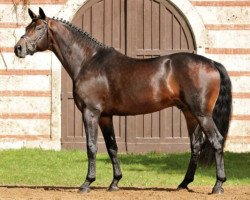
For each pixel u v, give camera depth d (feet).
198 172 54.85
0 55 68.28
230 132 67.92
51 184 48.62
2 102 68.13
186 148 69.26
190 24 68.74
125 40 69.51
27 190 43.45
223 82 41.55
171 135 69.26
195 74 40.96
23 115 68.18
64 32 43.42
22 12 68.49
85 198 39.88
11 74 68.13
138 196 40.68
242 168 57.72
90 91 42.42
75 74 43.14
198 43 68.64
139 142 69.21
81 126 69.26
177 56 41.68
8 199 39.58
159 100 41.60
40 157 61.87
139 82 41.52
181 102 41.65
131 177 51.93
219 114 41.45
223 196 40.68
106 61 42.57
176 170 56.49
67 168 56.59
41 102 68.33
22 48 42.91
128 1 69.46
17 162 59.31
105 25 69.51
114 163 43.34
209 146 42.06
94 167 42.34
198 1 68.80
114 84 42.09
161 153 67.21
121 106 42.19
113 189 43.09
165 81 41.34
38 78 68.23
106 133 43.29
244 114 68.08
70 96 68.95
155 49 69.56
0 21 68.39
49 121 68.33
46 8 68.64
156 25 69.56
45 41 43.45
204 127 41.04
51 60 68.23
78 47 43.21
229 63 68.44
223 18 68.49
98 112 42.47
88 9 69.41
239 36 68.44
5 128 68.13
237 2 68.39
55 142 68.33
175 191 42.80
